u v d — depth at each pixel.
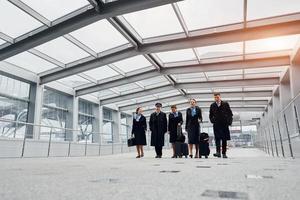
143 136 8.29
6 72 10.41
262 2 7.33
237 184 1.73
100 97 17.09
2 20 7.83
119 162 5.00
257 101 20.23
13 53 8.71
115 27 8.17
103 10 7.00
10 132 10.63
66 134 13.88
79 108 15.73
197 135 7.43
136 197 1.29
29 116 11.67
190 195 1.34
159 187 1.62
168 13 8.05
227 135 6.56
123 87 15.84
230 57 11.37
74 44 9.38
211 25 8.60
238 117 27.89
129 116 22.02
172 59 11.84
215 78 14.62
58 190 1.53
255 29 8.30
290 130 9.82
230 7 7.66
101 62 10.56
